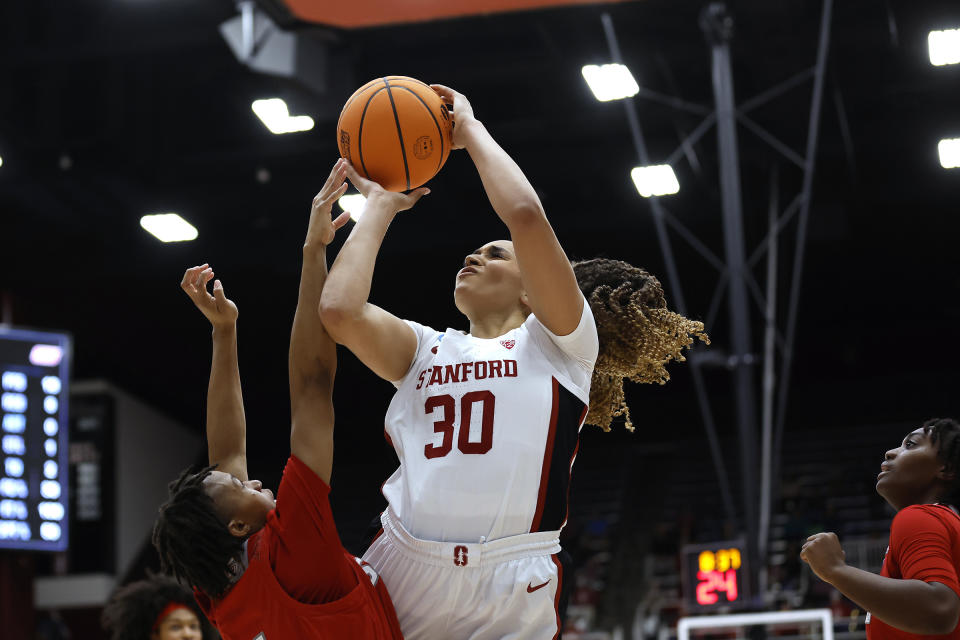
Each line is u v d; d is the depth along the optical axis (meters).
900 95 16.77
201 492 2.89
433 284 22.47
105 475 21.48
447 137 3.05
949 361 25.27
